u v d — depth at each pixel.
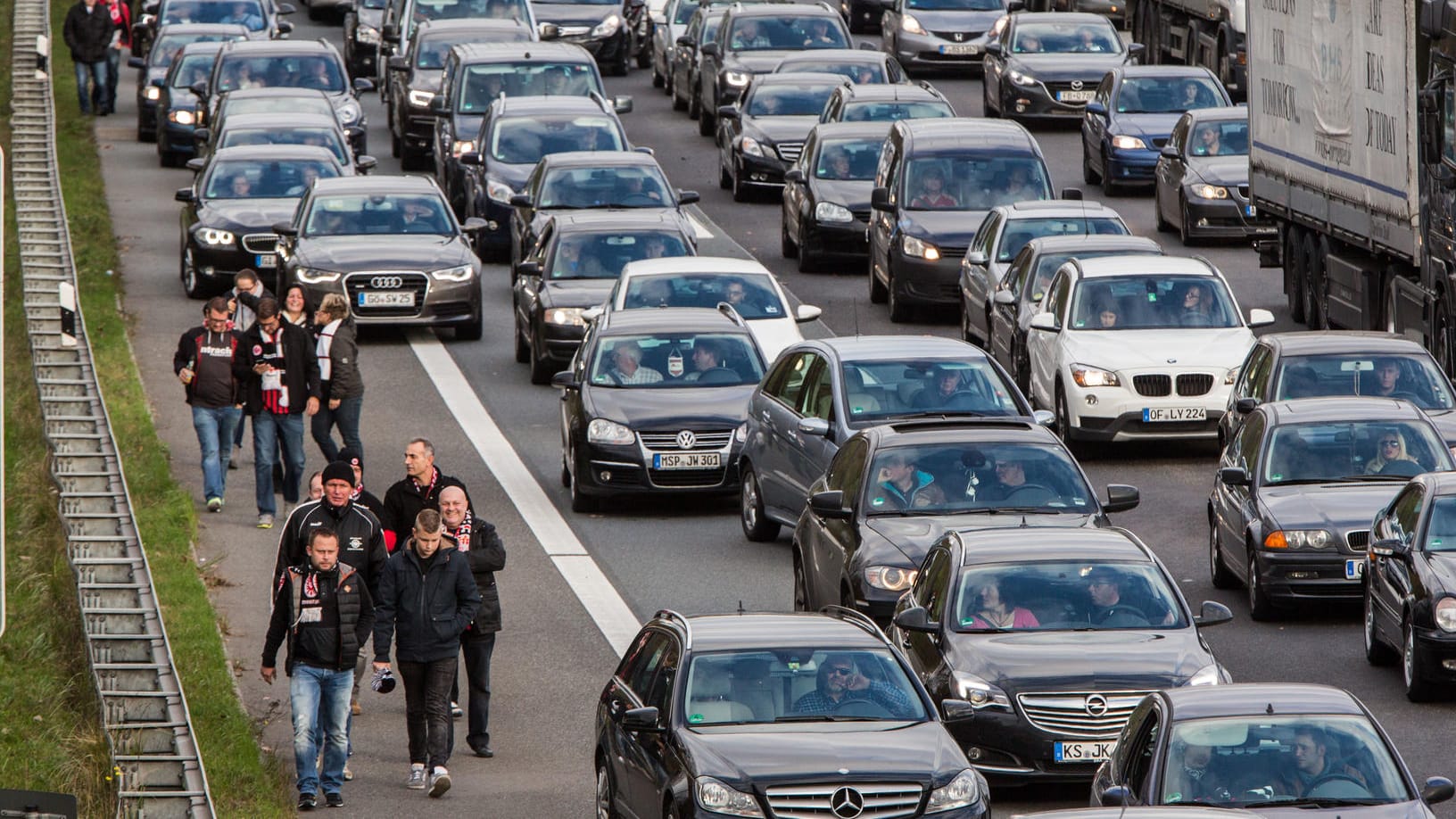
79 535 72.56
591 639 66.00
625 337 86.00
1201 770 38.78
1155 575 52.78
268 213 120.31
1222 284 90.88
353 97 158.00
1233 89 155.75
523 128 133.50
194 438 92.75
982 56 185.75
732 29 171.62
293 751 56.16
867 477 62.88
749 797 40.44
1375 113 95.00
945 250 111.00
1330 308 103.00
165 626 64.62
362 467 86.69
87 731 54.84
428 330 116.00
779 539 78.88
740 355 85.56
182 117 158.25
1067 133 164.88
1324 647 62.53
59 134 174.00
